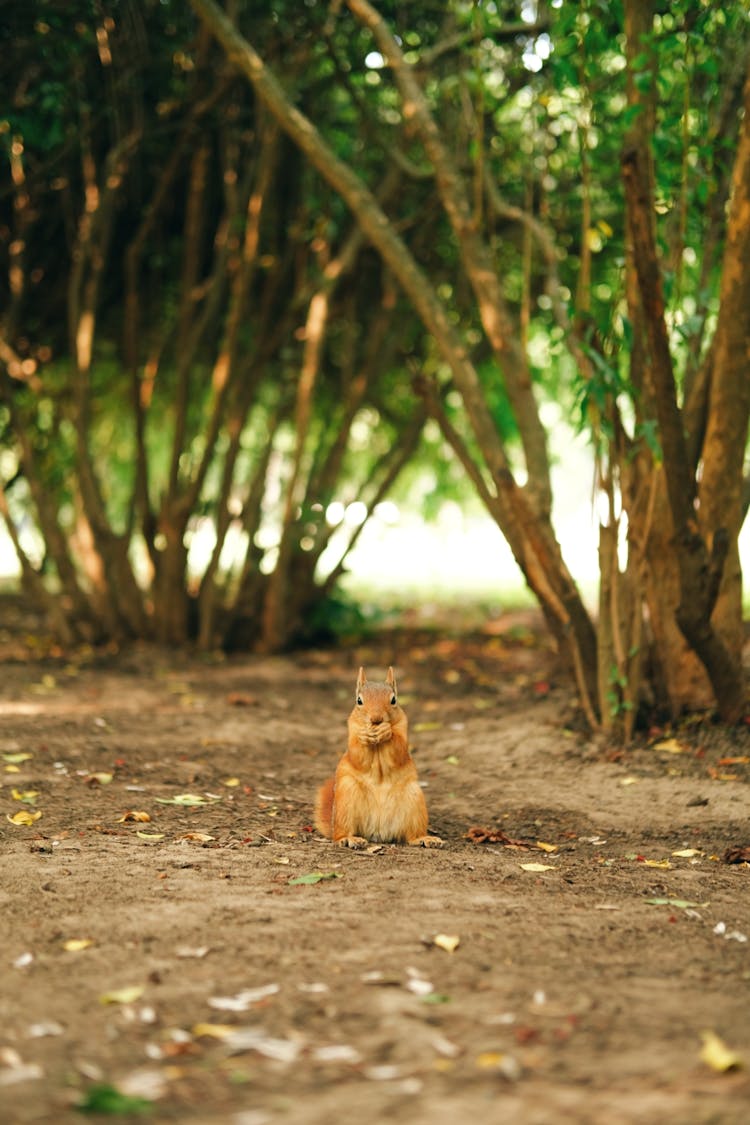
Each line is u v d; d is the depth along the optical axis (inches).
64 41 404.5
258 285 524.7
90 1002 141.3
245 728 341.4
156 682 419.2
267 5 428.5
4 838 223.8
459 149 428.8
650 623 333.1
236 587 518.3
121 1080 121.1
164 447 668.1
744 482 320.5
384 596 743.7
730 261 295.4
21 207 470.6
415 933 165.0
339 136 483.5
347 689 413.7
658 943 165.3
